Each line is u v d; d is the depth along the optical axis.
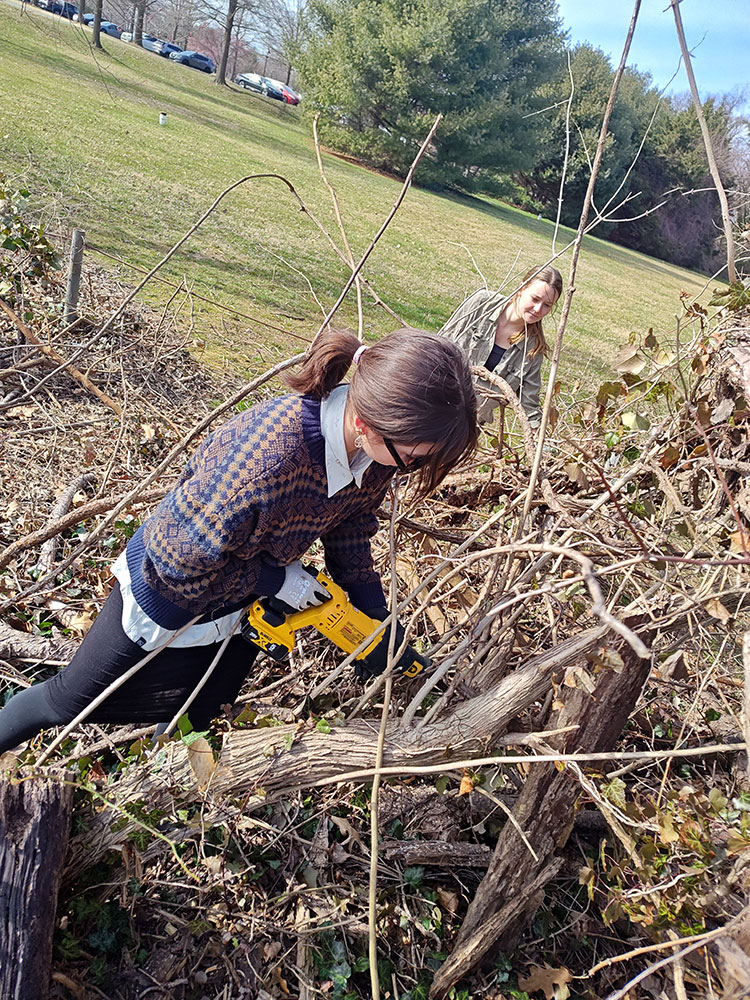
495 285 12.76
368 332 7.66
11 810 1.62
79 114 14.99
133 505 2.87
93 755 2.19
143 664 1.78
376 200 19.53
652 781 2.32
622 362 2.14
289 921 2.04
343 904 2.05
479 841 2.27
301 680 2.44
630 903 1.79
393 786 2.30
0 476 3.32
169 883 1.98
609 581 2.12
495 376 2.22
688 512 1.86
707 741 2.38
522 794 1.92
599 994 2.06
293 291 8.16
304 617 1.80
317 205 15.20
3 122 11.22
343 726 1.88
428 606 2.37
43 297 4.82
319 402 1.57
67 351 4.43
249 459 1.53
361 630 1.85
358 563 1.97
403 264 12.31
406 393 1.41
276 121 29.45
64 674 1.84
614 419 2.37
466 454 1.58
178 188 11.41
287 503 1.58
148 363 4.68
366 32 25.69
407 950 2.07
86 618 2.54
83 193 8.80
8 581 2.72
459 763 1.67
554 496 1.96
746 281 2.08
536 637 2.28
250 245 9.51
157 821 1.83
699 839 1.62
